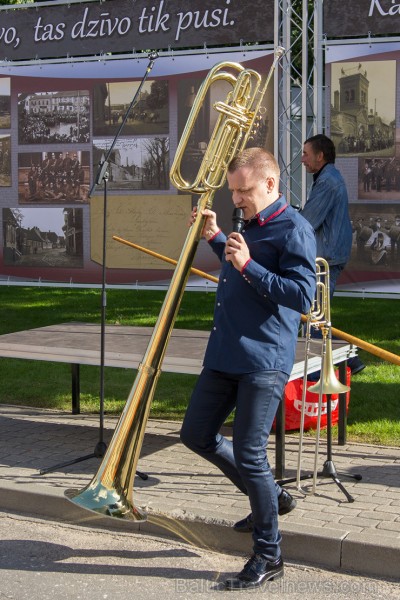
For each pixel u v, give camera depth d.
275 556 4.08
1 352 6.16
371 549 4.18
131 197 9.98
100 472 4.10
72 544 4.59
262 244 3.94
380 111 8.77
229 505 4.84
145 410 4.13
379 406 7.04
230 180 3.98
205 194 4.20
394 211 8.91
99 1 9.81
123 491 4.06
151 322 11.42
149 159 9.84
